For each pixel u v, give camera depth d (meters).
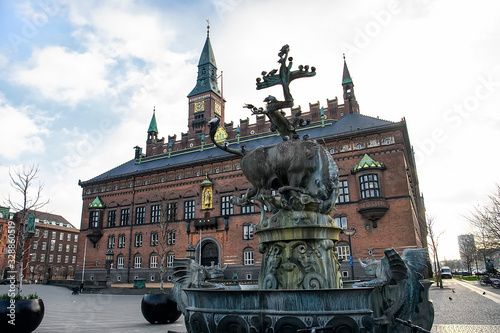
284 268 8.51
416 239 43.50
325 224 8.93
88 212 66.00
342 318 5.97
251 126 61.31
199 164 56.38
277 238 8.75
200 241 52.97
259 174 9.81
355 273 41.88
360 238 42.72
